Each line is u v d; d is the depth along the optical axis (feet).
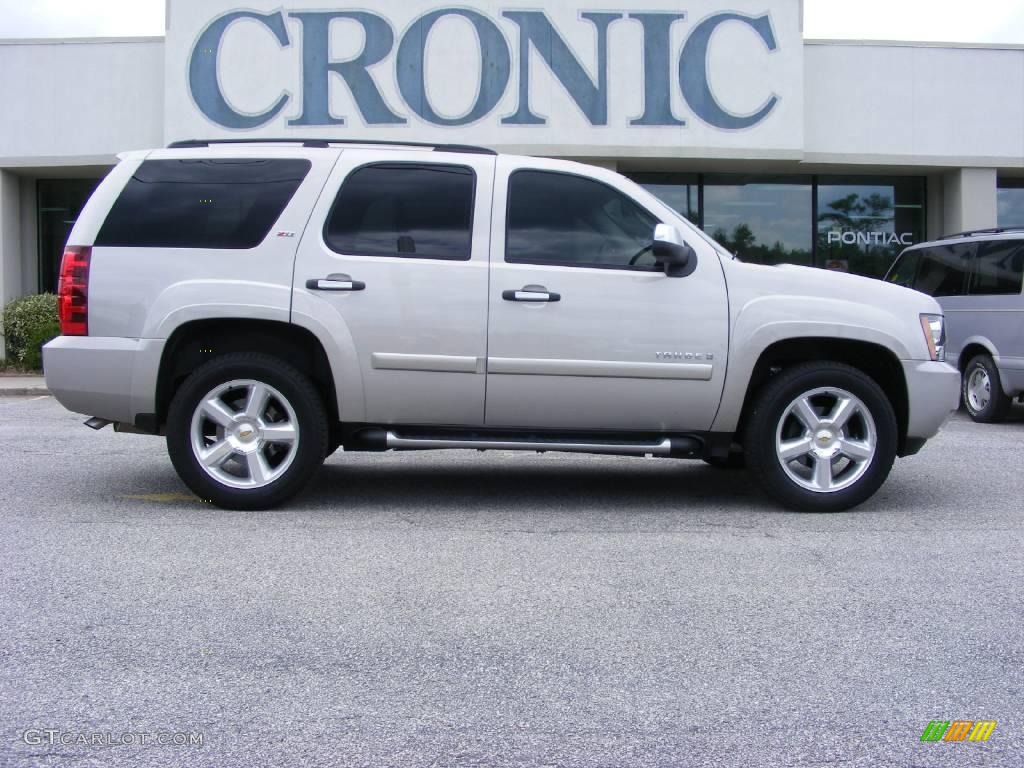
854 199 56.13
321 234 19.27
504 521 19.45
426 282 19.12
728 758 10.19
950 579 15.88
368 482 23.26
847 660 12.64
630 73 49.70
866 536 18.48
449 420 19.65
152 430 19.99
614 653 12.78
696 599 14.80
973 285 37.27
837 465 22.02
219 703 11.30
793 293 19.77
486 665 12.38
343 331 19.03
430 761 10.06
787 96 50.21
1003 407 35.83
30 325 52.90
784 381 19.80
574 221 19.74
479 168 19.75
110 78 52.54
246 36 49.34
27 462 25.57
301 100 49.42
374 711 11.14
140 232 19.35
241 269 19.11
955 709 11.33
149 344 18.95
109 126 52.75
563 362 19.22
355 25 49.21
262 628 13.47
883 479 20.18
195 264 19.13
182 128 49.65
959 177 53.98
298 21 49.26
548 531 18.66
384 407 19.42
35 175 56.29
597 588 15.25
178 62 49.55
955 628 13.75
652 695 11.60
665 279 19.48
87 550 16.89
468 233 19.43
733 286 19.63
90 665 12.25
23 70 52.75
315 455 19.51
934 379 20.17
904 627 13.76
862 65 52.70
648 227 19.88
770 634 13.47
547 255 19.49
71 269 19.24
